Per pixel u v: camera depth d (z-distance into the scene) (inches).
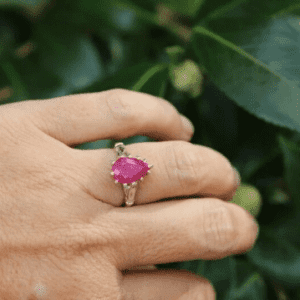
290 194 9.6
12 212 7.4
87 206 7.4
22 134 7.6
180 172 7.6
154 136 8.0
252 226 7.7
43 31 10.8
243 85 8.1
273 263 9.6
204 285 7.7
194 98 9.7
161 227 7.4
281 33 8.2
